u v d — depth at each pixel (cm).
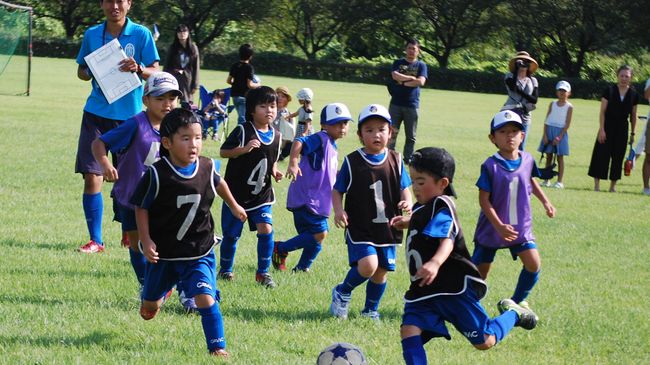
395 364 658
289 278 934
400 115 1994
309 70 6762
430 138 2717
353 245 780
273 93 927
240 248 1088
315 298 855
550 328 803
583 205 1641
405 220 702
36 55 6588
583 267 1092
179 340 680
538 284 979
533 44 8144
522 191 823
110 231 1127
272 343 693
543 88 6612
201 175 656
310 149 946
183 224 649
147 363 618
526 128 1823
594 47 7906
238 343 686
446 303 602
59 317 723
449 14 8088
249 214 913
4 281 827
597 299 923
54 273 874
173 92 800
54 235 1065
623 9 7575
